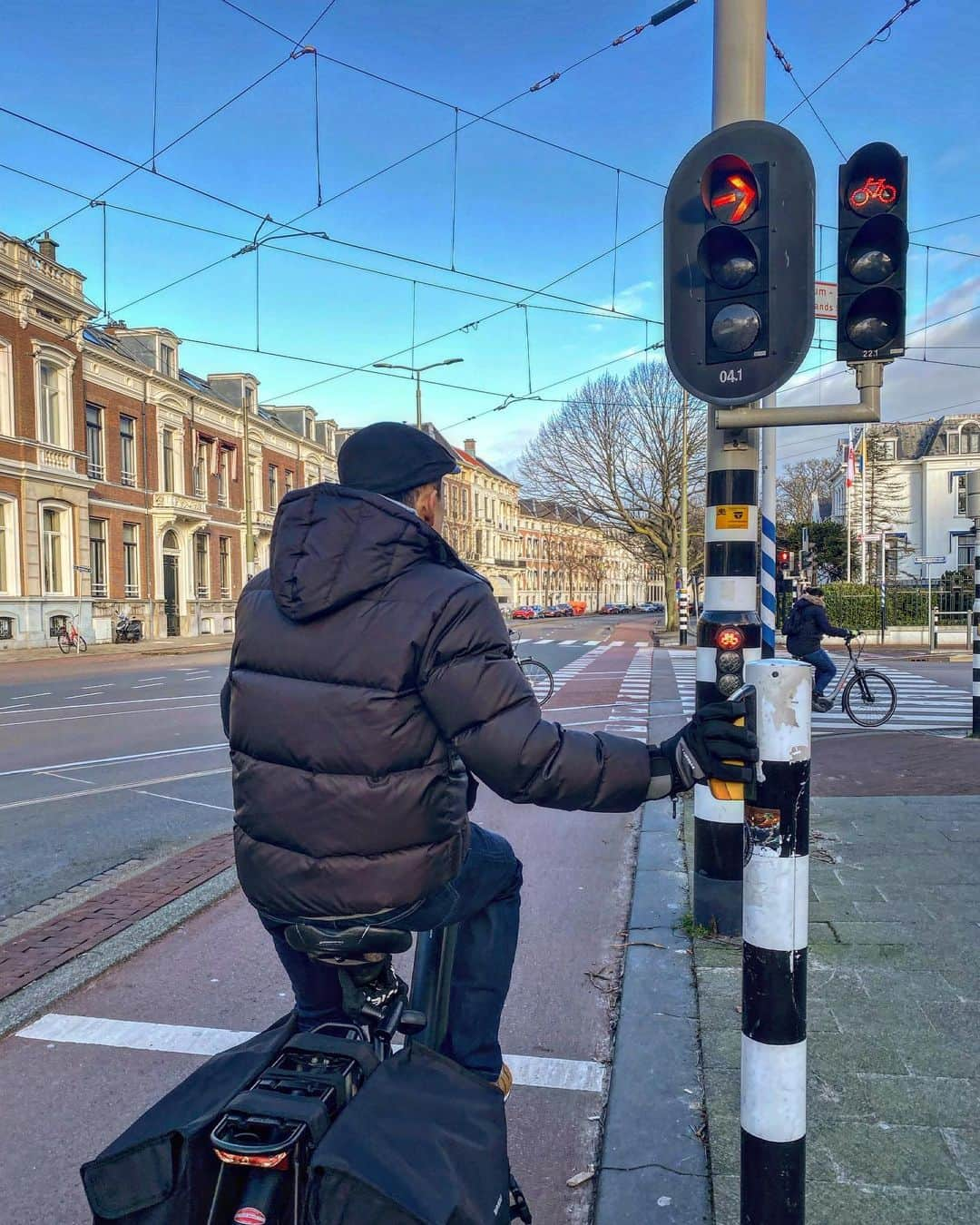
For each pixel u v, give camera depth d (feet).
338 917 5.01
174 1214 4.25
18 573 90.33
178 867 17.01
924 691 47.09
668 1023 10.23
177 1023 10.91
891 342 10.85
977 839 17.52
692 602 135.44
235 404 139.13
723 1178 7.52
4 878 16.76
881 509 146.92
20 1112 9.08
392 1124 4.45
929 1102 8.46
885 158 10.96
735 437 11.74
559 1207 7.52
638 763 5.06
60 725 37.04
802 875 5.74
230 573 134.92
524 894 15.49
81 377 100.12
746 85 11.70
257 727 5.13
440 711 4.91
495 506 255.70
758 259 9.41
